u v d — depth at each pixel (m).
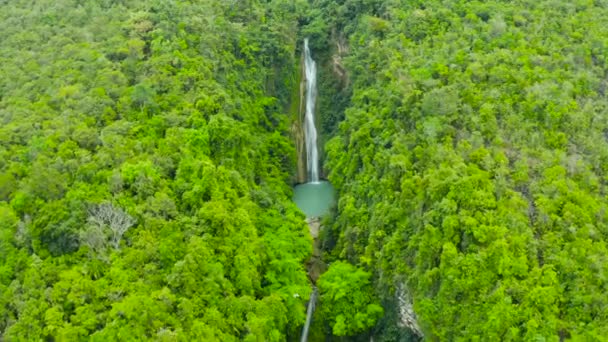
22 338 47.16
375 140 70.25
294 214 70.62
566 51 72.25
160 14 83.88
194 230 56.38
